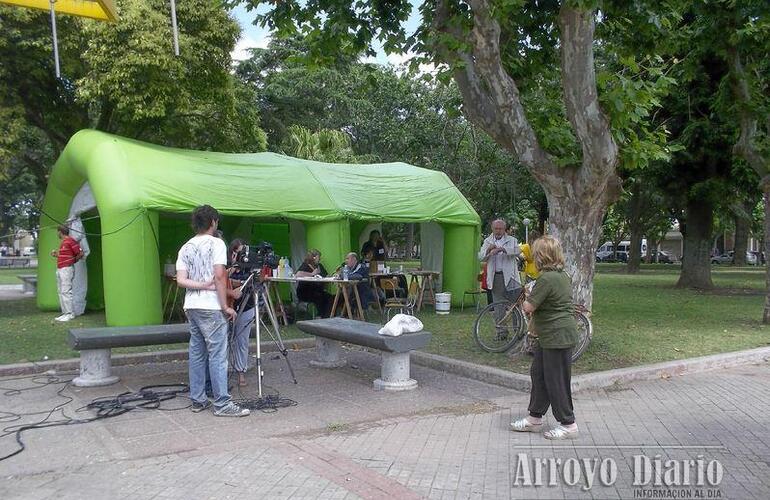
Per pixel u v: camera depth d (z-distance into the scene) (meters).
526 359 8.83
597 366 8.30
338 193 13.66
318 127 31.48
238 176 12.80
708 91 17.11
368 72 10.95
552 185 8.62
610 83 8.65
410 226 45.53
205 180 12.20
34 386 7.58
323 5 9.59
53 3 7.95
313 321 8.84
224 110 18.28
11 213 55.84
